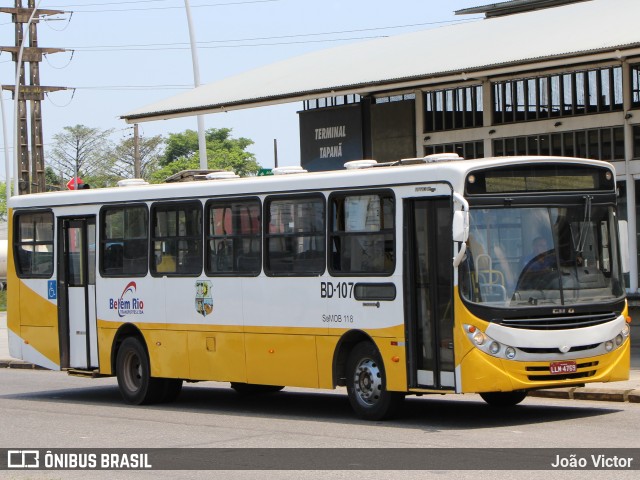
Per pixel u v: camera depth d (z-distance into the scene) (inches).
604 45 783.7
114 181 3907.5
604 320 579.5
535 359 557.3
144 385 728.3
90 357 765.3
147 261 724.0
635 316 917.8
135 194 734.5
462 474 439.5
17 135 1796.3
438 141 1037.2
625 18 896.9
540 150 956.6
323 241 620.4
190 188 699.4
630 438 517.7
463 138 1013.2
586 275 580.7
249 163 4375.0
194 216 696.4
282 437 555.2
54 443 561.6
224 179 712.4
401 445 514.6
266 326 649.0
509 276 559.8
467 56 915.4
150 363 723.4
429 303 571.5
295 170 678.5
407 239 578.2
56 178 3914.9
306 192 630.5
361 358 603.8
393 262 583.2
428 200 573.0
